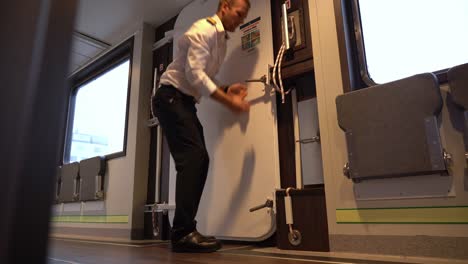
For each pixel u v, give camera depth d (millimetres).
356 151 1323
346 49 1495
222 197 1901
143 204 2668
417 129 1191
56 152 289
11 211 255
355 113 1345
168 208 2277
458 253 1097
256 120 1841
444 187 1155
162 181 2631
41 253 270
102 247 1762
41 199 274
